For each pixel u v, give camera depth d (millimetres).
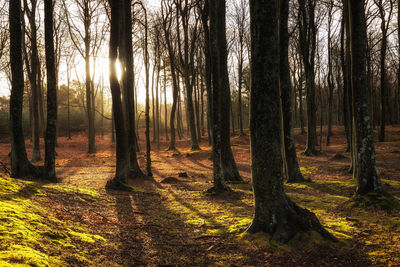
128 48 14094
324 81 40750
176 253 5059
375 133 34406
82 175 14922
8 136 44094
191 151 28609
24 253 3543
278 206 5512
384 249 5098
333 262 4684
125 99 14281
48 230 4754
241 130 39219
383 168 15719
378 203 7805
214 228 6512
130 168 14367
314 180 13844
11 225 4371
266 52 5406
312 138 24094
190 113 29844
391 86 46406
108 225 6211
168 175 16484
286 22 12383
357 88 8469
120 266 4293
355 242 5402
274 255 4926
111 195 9695
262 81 5434
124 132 11461
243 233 5742
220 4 12414
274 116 5465
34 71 21781
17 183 7250
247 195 10367
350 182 11938
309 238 5211
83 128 51281
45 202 6645
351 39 8547
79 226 5656
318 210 8109
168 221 7059
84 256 4328
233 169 13352
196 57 36062
